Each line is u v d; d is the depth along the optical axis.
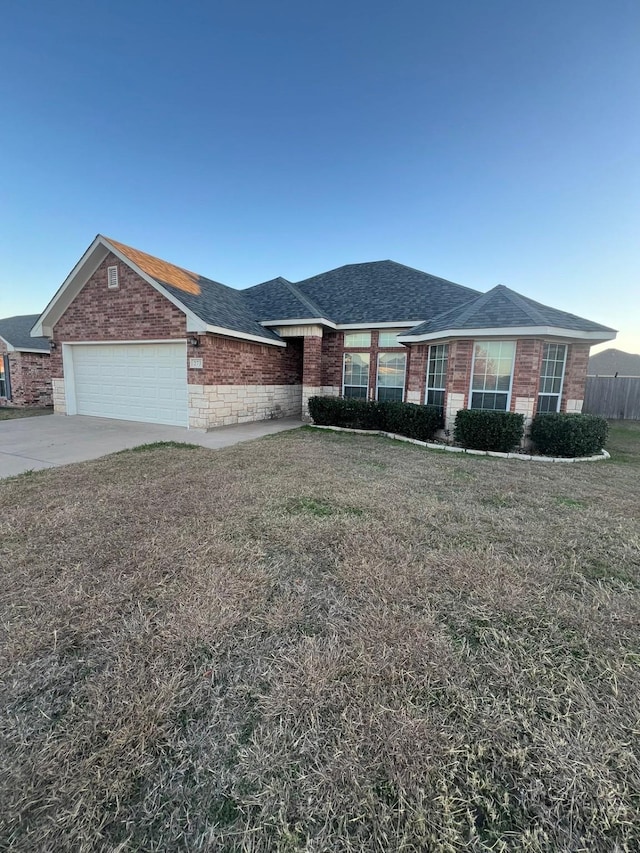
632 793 1.55
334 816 1.45
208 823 1.42
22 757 1.63
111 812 1.45
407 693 2.02
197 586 2.97
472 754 1.70
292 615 2.65
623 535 4.13
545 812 1.48
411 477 6.40
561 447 8.70
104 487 5.48
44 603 2.72
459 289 14.20
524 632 2.53
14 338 16.78
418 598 2.89
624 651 2.37
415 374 11.47
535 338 8.98
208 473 6.30
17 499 4.94
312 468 6.77
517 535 4.08
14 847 1.33
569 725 1.85
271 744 1.72
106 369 12.38
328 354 14.38
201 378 10.62
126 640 2.37
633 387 16.03
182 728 1.79
